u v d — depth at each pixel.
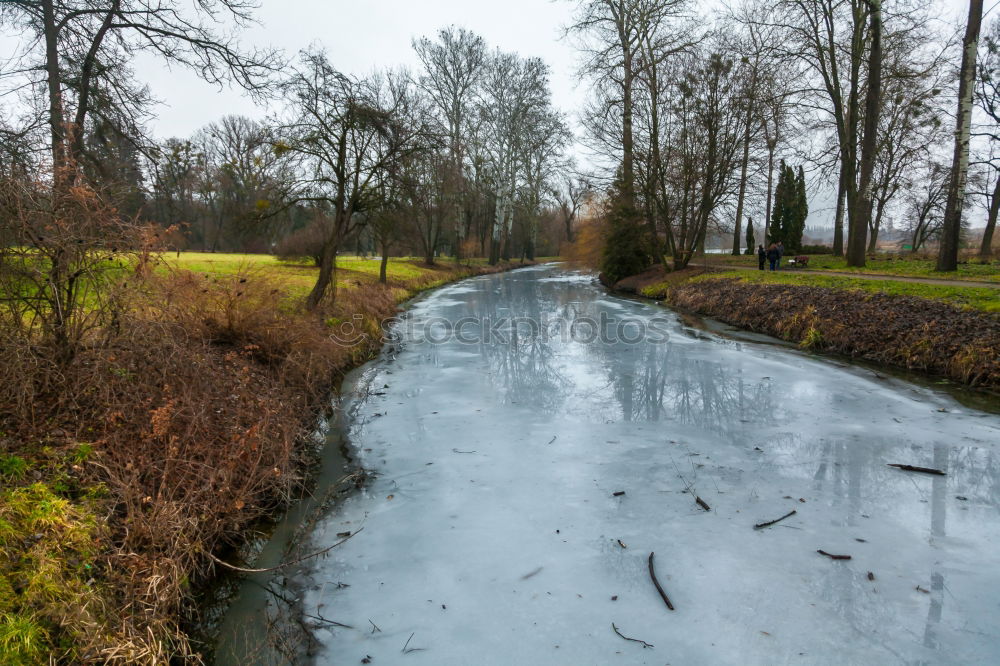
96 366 4.94
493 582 4.14
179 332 6.66
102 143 10.73
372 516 5.15
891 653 3.32
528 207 49.75
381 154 12.59
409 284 25.94
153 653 3.05
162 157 11.41
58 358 5.04
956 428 6.90
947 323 9.73
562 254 56.62
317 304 12.20
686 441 6.77
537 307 19.94
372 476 5.98
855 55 20.47
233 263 20.11
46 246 4.85
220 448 5.13
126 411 4.95
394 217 13.66
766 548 4.46
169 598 3.53
